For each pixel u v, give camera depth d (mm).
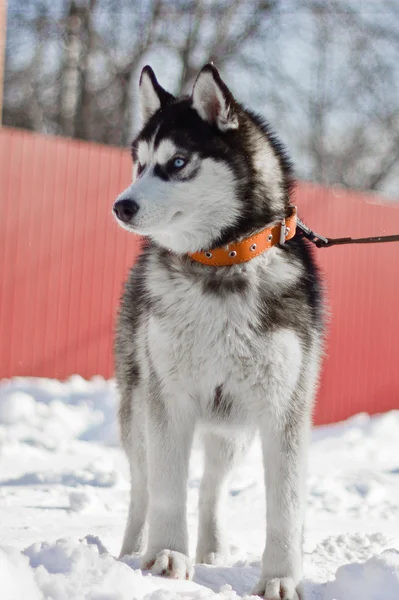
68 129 17734
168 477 3322
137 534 3883
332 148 23953
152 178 3426
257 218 3473
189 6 19812
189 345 3340
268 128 3811
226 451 3959
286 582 3076
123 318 4258
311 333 3441
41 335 9062
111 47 19953
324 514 5523
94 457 7004
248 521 5090
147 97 3953
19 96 19891
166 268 3477
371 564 3072
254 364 3305
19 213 8891
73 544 2904
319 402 10828
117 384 4312
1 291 8789
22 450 6980
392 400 11789
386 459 8242
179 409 3396
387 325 11648
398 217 11680
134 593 2699
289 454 3275
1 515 4652
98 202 9445
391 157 24359
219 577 3371
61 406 8180
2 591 2426
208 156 3439
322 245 4051
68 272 9234
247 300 3324
